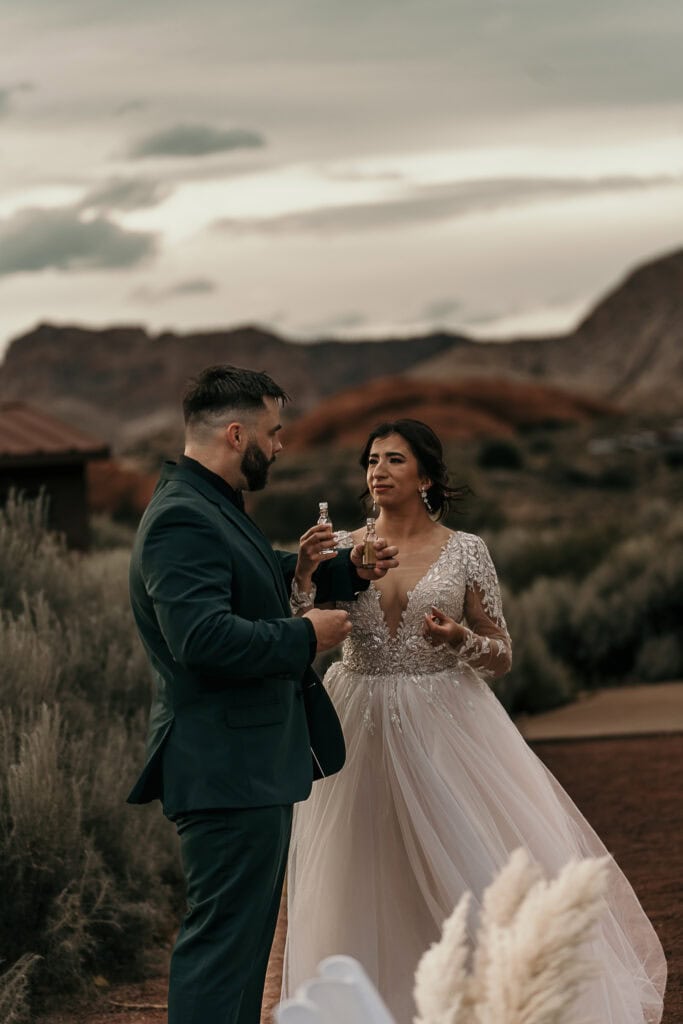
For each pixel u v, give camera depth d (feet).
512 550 63.16
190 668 11.10
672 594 44.29
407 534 14.52
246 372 12.21
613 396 620.49
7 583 22.06
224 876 11.46
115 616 22.58
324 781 13.96
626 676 43.80
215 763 11.43
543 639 44.55
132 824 17.76
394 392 466.70
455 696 13.88
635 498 208.64
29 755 16.31
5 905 15.48
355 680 14.07
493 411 475.72
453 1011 4.21
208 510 11.66
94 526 62.44
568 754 29.32
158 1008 14.99
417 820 13.08
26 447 44.01
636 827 22.35
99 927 16.34
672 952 16.08
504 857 13.12
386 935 13.51
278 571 12.36
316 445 460.14
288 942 13.91
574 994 3.98
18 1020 14.01
